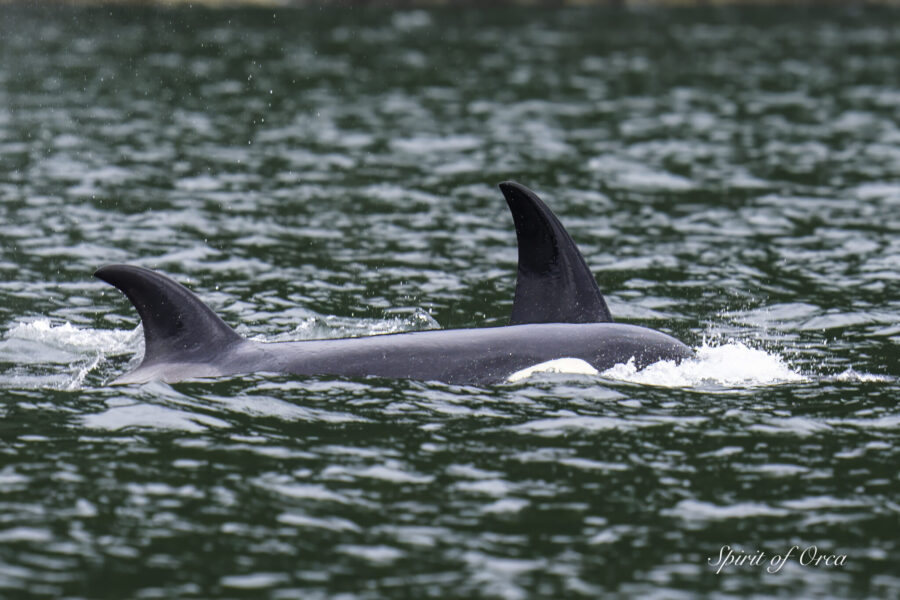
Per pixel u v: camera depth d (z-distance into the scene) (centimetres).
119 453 3494
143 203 7412
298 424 3719
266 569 2836
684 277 5988
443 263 6219
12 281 5631
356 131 10544
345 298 5541
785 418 3859
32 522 3041
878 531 3086
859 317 5262
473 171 8806
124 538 2973
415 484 3325
